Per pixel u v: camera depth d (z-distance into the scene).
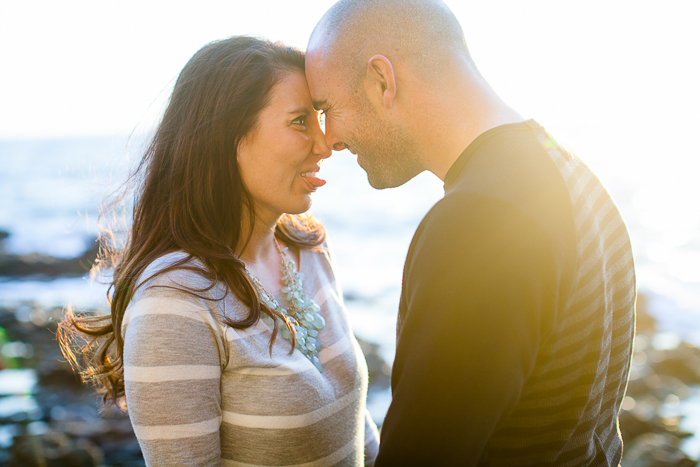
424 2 1.31
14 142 112.94
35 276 16.67
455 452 0.98
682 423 6.09
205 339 1.27
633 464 4.70
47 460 4.46
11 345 8.88
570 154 1.22
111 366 1.72
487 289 0.98
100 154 66.12
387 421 1.06
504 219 1.01
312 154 1.53
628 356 1.32
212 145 1.42
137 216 1.55
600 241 1.16
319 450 1.41
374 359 8.14
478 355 0.97
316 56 1.40
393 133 1.34
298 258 1.75
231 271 1.39
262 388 1.34
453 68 1.27
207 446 1.25
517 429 1.15
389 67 1.27
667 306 12.30
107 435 5.55
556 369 1.11
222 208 1.45
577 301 1.10
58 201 32.38
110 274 1.76
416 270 1.07
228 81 1.42
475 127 1.22
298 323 1.54
